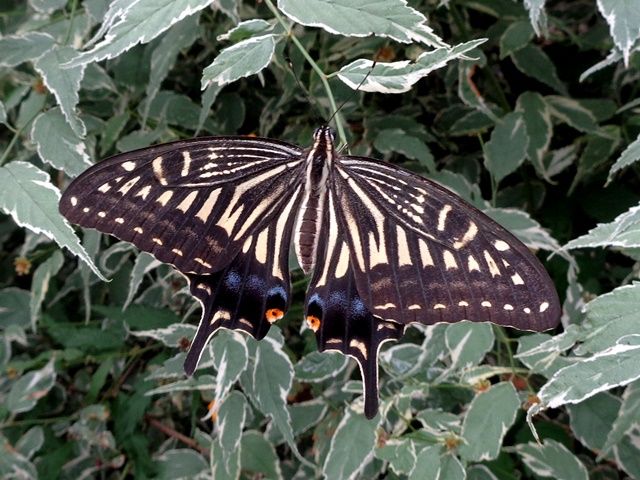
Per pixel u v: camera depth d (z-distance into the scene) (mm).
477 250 225
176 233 233
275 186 242
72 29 292
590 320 225
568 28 338
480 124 334
